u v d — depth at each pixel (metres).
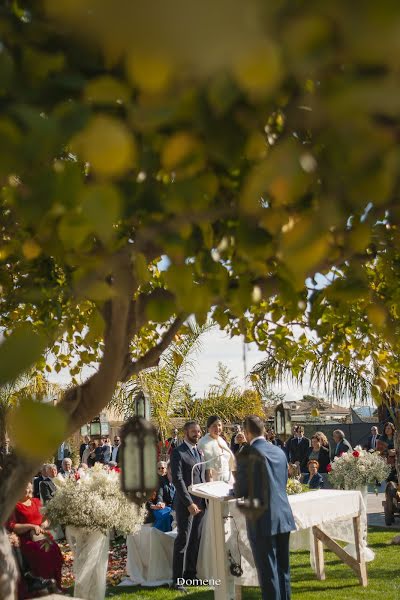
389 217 2.16
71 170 1.28
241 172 1.64
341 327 4.20
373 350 4.51
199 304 1.56
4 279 3.03
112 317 2.26
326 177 1.21
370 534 10.70
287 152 0.91
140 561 7.79
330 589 7.33
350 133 0.95
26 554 6.49
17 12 1.35
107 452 14.39
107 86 1.09
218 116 1.18
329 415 25.70
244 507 3.36
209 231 1.78
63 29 1.15
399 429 9.23
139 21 0.61
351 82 0.85
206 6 0.58
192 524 7.39
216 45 0.61
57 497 6.33
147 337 5.75
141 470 3.04
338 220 1.09
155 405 14.75
